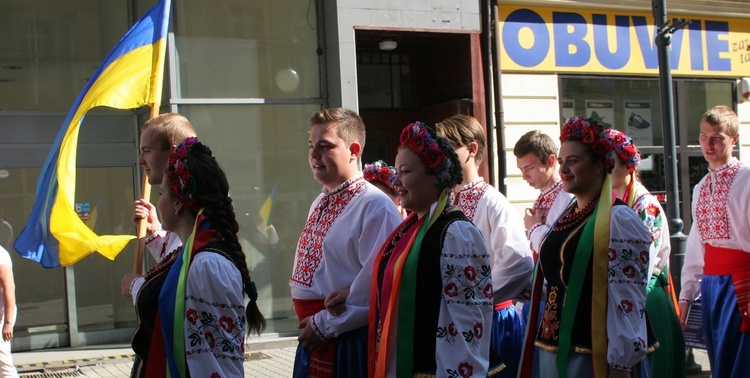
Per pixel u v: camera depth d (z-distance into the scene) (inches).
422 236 112.0
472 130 159.2
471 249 109.0
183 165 103.7
